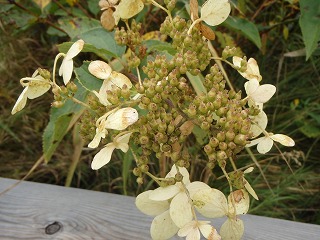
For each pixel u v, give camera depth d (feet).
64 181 1.12
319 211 0.99
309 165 1.06
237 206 0.41
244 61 0.47
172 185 0.41
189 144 0.95
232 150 0.40
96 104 0.45
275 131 1.06
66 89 0.45
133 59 0.49
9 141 1.16
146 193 0.43
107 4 0.54
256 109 0.43
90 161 1.09
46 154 0.74
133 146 0.52
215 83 0.45
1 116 1.15
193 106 0.41
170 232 0.43
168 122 0.41
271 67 1.14
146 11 0.95
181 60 0.44
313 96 1.09
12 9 1.02
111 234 0.61
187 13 0.85
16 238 0.62
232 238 0.42
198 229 0.39
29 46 1.25
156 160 0.96
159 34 0.86
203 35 0.47
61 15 1.12
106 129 0.42
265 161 1.03
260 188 0.99
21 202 0.67
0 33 1.20
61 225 0.63
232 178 0.41
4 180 0.71
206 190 0.40
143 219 0.62
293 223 0.61
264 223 0.61
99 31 0.67
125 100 0.41
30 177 1.12
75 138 0.85
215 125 0.42
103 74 0.44
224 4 0.45
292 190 0.99
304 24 0.75
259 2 1.13
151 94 0.41
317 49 0.95
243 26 0.87
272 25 1.03
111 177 1.08
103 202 0.65
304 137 1.07
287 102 1.10
